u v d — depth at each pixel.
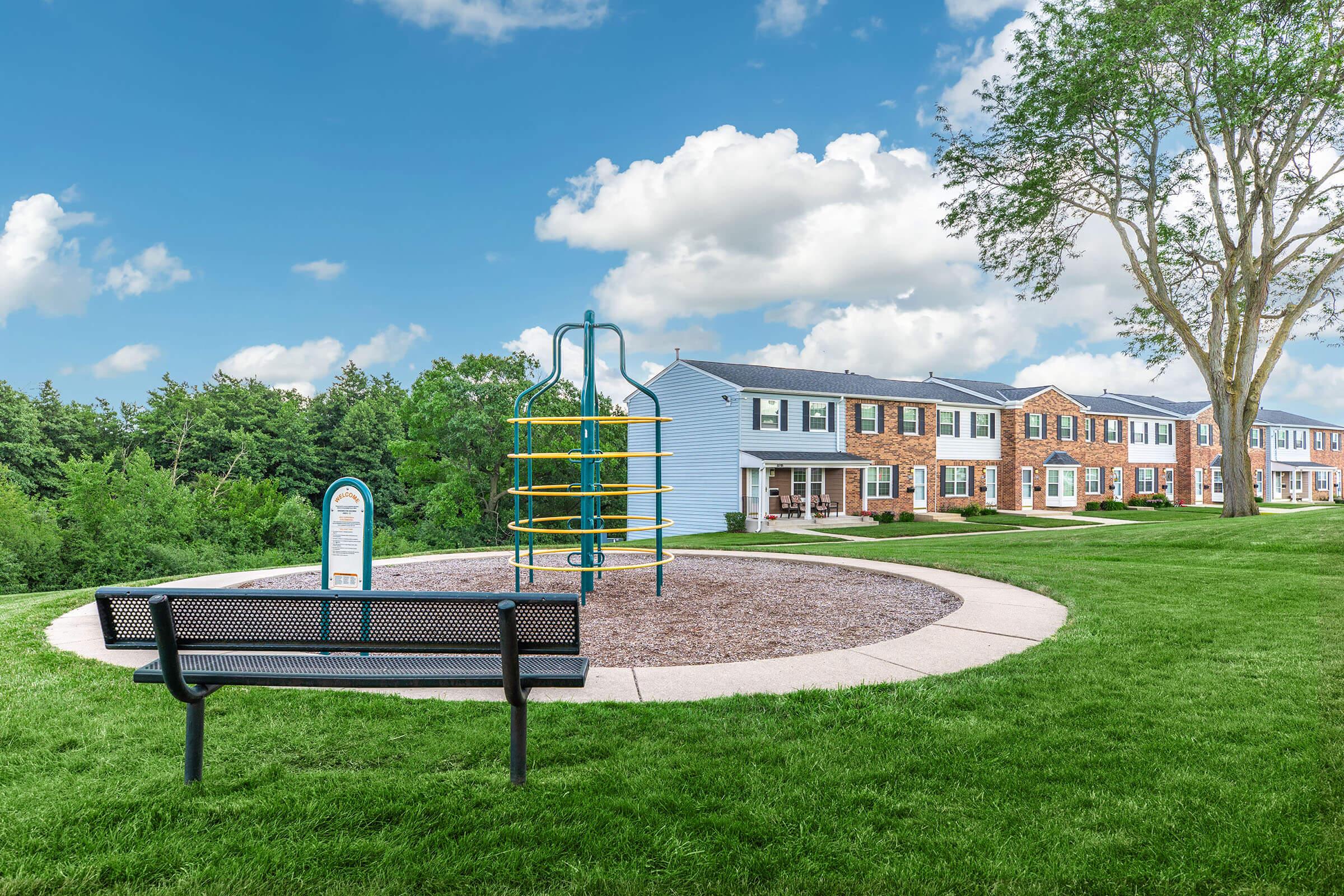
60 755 3.53
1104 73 18.73
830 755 3.48
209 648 3.46
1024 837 2.71
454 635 3.38
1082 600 7.62
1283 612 6.92
